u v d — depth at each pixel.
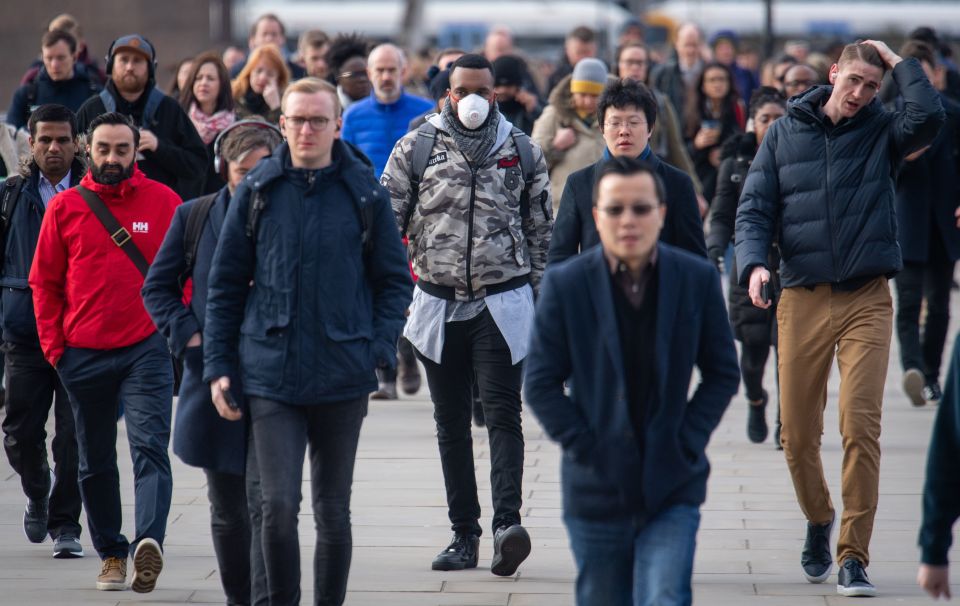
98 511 19.36
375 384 15.95
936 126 18.78
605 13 121.44
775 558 20.42
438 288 20.19
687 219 18.34
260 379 15.55
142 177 19.92
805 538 21.50
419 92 43.47
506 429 19.88
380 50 31.80
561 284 13.57
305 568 19.94
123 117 19.73
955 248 31.53
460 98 20.16
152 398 19.36
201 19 116.69
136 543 18.70
